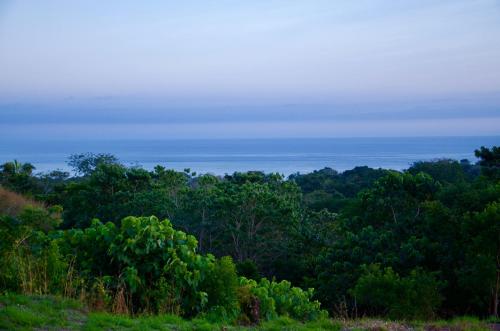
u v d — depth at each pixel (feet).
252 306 29.32
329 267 63.21
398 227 64.18
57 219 36.27
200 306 27.86
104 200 100.22
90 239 30.22
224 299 28.48
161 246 28.63
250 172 110.42
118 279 28.07
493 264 42.52
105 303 26.35
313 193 169.07
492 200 54.54
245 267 71.26
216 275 28.89
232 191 92.48
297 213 91.86
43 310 23.65
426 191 68.18
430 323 28.66
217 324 25.86
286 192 101.04
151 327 23.77
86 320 23.48
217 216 88.33
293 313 31.86
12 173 139.85
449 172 137.18
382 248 61.41
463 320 31.27
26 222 31.86
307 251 89.10
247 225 89.71
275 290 32.99
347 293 54.39
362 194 72.23
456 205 57.06
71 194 106.83
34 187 138.62
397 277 45.93
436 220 55.26
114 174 102.42
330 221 96.07
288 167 481.05
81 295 26.21
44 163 482.69
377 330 25.99
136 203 91.97
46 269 27.25
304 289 68.85
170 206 91.91
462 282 47.34
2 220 29.58
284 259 88.79
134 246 28.25
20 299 24.31
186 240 30.55
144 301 27.58
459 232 53.06
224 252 91.97
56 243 29.01
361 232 64.18
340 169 432.66
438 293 45.29
